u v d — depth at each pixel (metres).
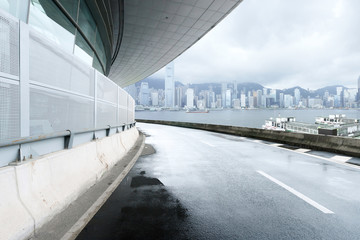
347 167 7.05
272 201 4.22
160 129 26.41
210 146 11.85
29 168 2.94
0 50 2.54
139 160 8.06
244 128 18.02
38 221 2.83
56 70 3.86
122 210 3.73
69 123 4.41
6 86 2.63
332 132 60.31
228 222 3.36
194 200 4.24
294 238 2.92
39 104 3.35
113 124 8.19
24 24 2.96
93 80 5.86
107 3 13.07
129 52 31.48
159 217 3.49
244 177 5.87
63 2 7.88
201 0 17.53
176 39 26.16
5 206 2.46
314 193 4.67
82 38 10.32
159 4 18.19
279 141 13.52
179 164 7.42
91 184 4.78
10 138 2.66
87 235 2.91
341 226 3.26
